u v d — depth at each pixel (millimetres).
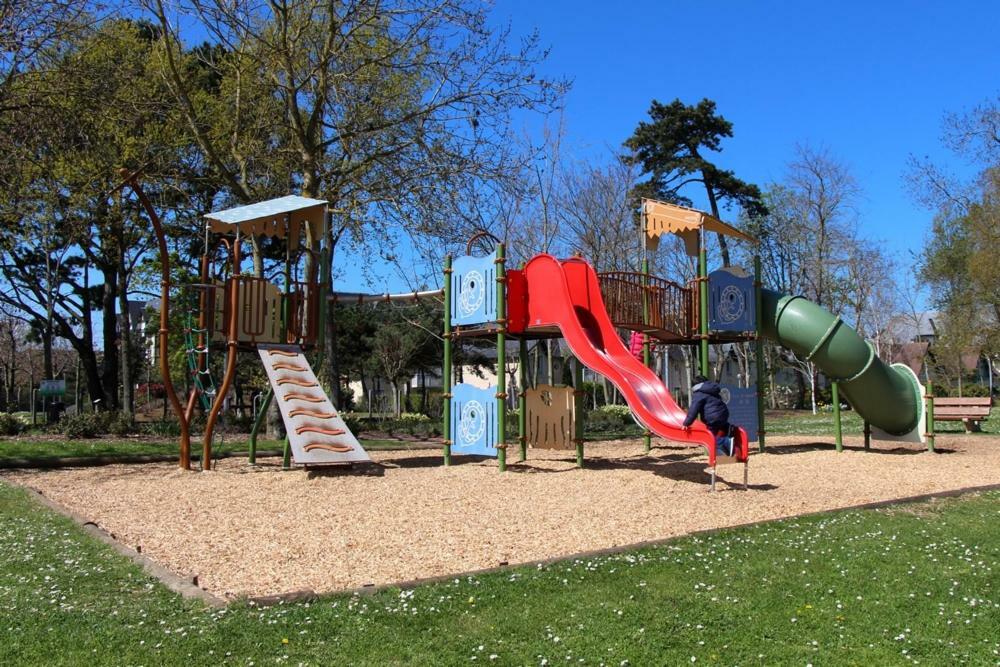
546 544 7332
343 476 12258
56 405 33000
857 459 14555
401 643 4414
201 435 21250
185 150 23062
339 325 38344
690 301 15906
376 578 6027
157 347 30188
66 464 14695
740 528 7781
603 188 30812
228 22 18516
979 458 14727
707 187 40844
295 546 7230
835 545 7004
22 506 9352
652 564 6250
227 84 21016
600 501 9828
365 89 20016
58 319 31688
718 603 5207
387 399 57375
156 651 4227
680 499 10000
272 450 17734
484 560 6660
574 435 13672
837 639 4531
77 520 8320
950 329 39844
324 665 4090
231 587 5773
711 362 47719
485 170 19641
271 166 20047
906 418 16188
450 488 10969
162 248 13133
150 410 43719
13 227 20125
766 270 44750
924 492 10711
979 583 5742
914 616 4957
